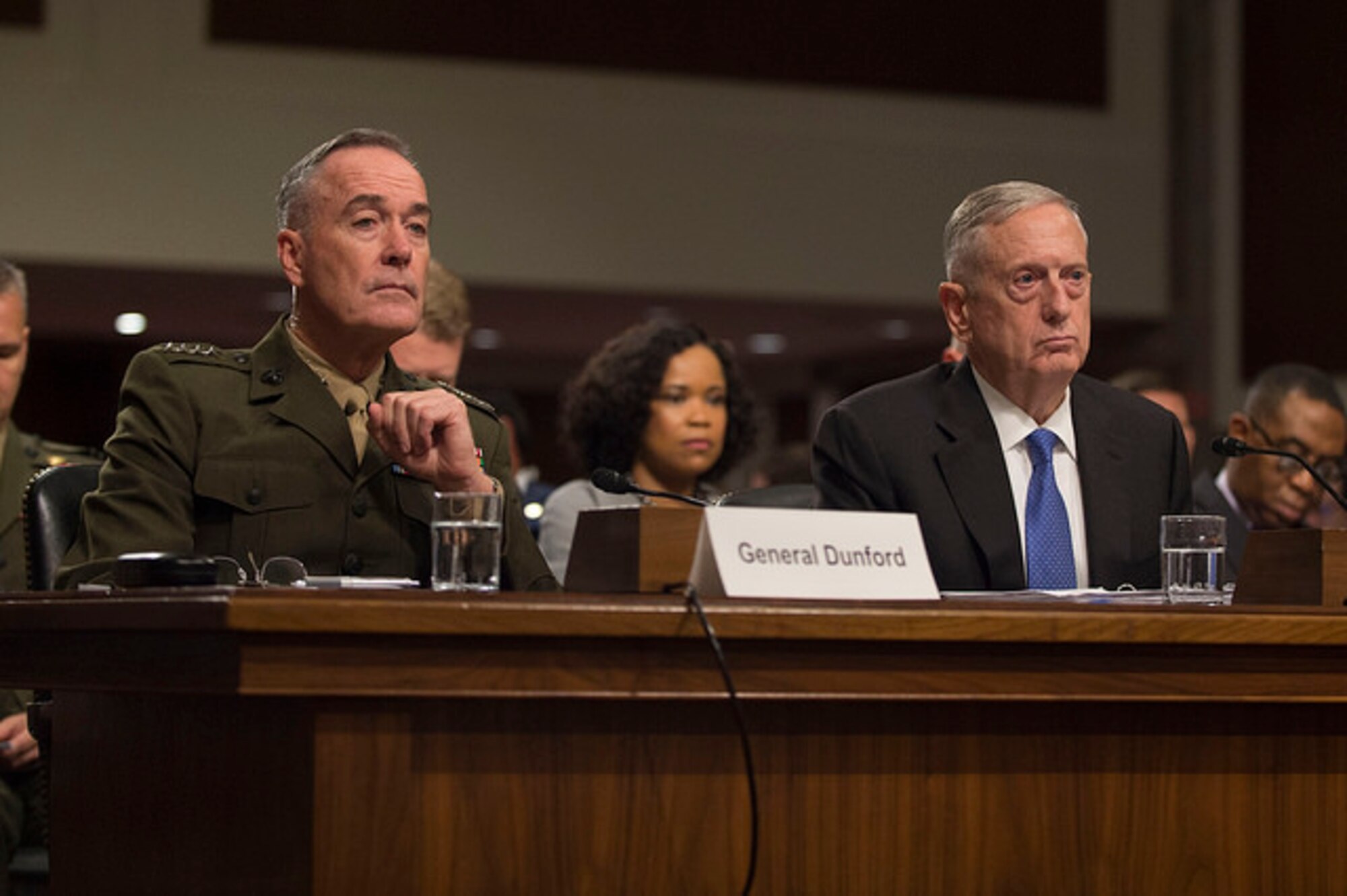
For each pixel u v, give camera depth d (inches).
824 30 478.6
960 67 487.2
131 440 110.0
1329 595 92.3
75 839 93.7
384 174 114.7
